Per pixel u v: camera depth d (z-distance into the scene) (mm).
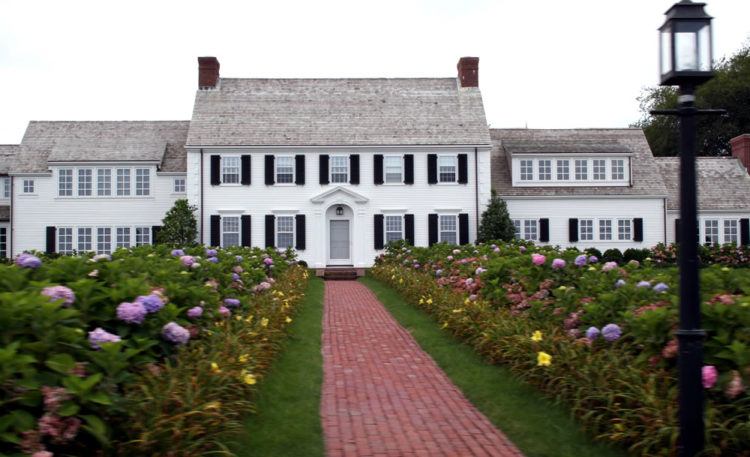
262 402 8000
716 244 34812
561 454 6430
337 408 8242
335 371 10359
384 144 36656
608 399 6652
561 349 8297
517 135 42750
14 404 4441
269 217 36312
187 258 11047
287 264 25016
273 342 10469
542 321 10023
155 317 6711
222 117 37625
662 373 6688
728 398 5957
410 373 10211
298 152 36625
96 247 37312
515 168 38562
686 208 5258
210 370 6934
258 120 37594
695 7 5250
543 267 11406
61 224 37250
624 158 38812
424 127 37688
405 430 7340
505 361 9883
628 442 6277
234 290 11773
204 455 5680
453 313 12906
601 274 10609
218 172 36281
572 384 7473
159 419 5531
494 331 10609
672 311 6926
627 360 7277
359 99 39406
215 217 36156
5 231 39188
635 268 11875
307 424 7367
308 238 36500
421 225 36906
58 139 38844
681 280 5301
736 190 40312
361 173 36844
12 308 4762
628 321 7438
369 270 33250
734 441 5590
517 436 7012
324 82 40531
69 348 5074
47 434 4473
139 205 37406
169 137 39812
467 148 37062
